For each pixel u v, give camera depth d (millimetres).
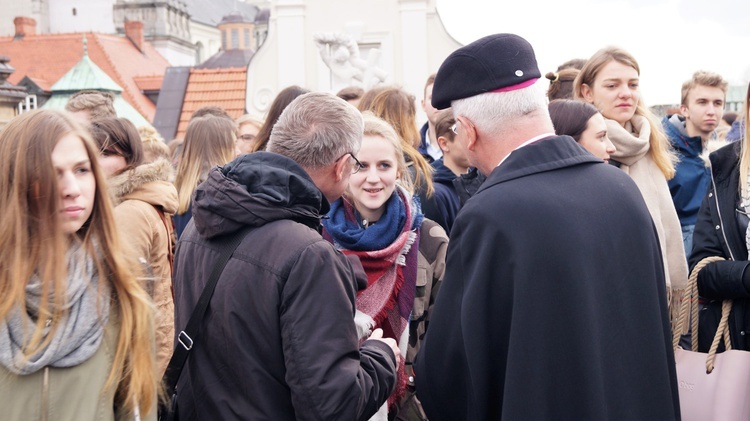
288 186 2188
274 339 2088
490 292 2105
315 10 18266
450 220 3699
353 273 2232
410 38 17906
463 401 2213
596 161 2242
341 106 2342
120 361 1935
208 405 2145
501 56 2244
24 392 1809
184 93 27609
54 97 31234
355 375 2041
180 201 4266
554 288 2049
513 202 2105
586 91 3695
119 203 3248
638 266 2133
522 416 2021
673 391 2213
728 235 3135
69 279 1877
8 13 60656
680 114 5305
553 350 2035
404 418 2881
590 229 2088
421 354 2291
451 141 3902
